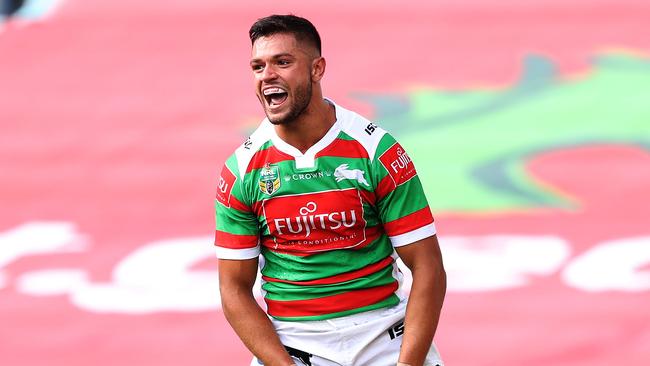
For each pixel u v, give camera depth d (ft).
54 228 102.83
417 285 42.98
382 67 126.93
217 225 44.65
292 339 44.57
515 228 97.04
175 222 102.68
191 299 90.94
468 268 92.22
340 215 42.65
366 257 43.78
